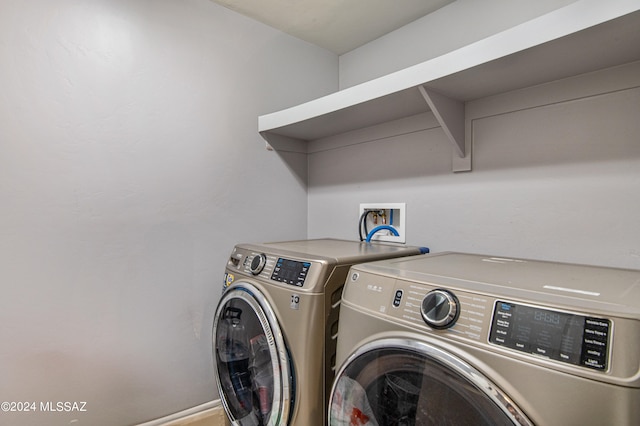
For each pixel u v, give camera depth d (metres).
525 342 0.63
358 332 0.93
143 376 1.58
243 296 1.34
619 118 1.12
